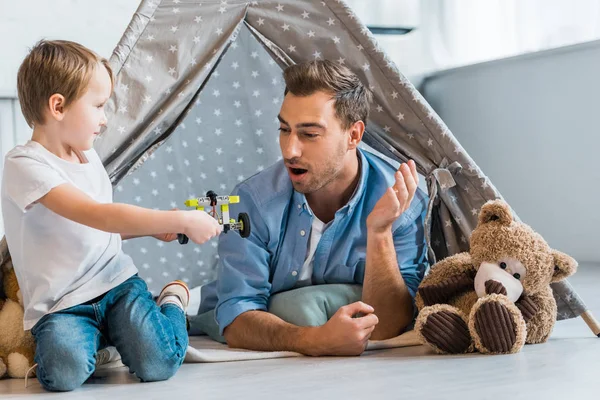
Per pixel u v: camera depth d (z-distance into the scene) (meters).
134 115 1.71
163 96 1.74
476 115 3.74
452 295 1.63
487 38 3.92
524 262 1.56
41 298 1.38
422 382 1.30
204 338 1.87
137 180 2.26
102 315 1.42
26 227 1.39
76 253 1.40
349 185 1.69
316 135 1.56
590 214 3.12
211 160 2.32
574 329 1.79
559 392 1.22
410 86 1.79
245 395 1.26
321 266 1.73
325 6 1.80
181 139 2.28
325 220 1.73
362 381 1.32
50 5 3.24
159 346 1.39
